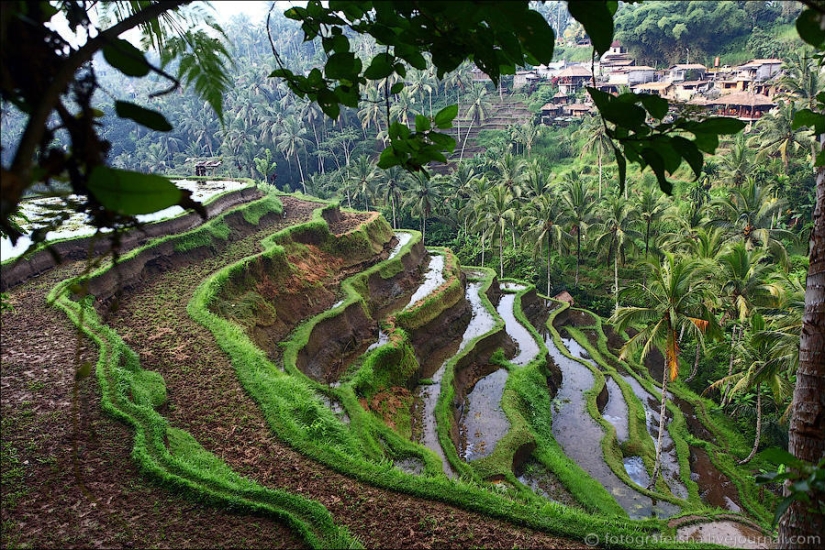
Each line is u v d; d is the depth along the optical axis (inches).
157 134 2287.2
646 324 841.5
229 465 467.8
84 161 55.5
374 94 2159.2
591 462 829.2
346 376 828.6
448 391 877.2
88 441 430.6
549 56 57.2
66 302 635.5
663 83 2235.5
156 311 718.5
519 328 1199.6
